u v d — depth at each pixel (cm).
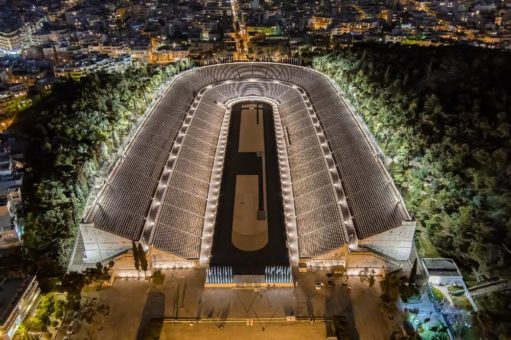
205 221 18925
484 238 15475
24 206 17988
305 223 18350
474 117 19675
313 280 16025
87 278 15188
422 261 15988
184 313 14712
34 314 14150
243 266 16688
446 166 18088
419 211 18062
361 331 13988
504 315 13925
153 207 18212
